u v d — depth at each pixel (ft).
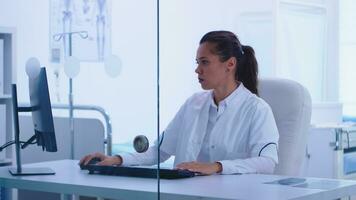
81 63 7.91
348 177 12.12
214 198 4.85
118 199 5.34
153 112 6.56
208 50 7.26
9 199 7.14
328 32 14.44
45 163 7.45
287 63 13.52
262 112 7.16
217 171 6.35
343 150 11.87
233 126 7.26
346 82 16.39
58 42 8.18
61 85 8.14
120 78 7.41
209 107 7.45
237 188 5.31
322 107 13.65
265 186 5.47
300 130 7.59
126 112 7.35
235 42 7.37
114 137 7.80
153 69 6.85
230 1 15.79
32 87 6.45
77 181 5.80
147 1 7.55
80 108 8.16
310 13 14.06
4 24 9.50
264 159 6.75
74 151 8.34
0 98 9.22
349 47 16.39
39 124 6.26
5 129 9.12
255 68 7.57
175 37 15.71
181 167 6.22
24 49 9.09
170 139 7.77
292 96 7.63
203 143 7.39
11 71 9.18
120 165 6.54
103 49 7.68
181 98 15.48
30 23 8.99
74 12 7.95
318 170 11.50
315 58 14.17
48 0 8.59
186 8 16.01
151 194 5.11
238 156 7.20
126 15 7.71
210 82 7.29
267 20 15.10
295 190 5.26
